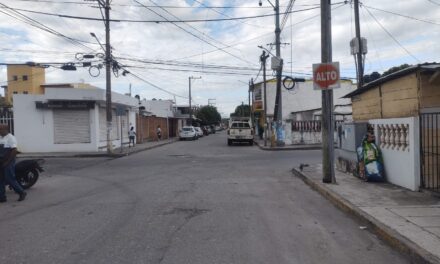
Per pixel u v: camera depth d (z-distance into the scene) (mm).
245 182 14977
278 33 34625
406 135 11695
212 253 6691
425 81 11281
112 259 6430
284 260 6355
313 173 16031
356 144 14555
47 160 25750
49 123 32000
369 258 6469
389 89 13125
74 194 12758
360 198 10531
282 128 35719
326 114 13352
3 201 11734
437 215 8547
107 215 9586
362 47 23094
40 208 10680
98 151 32062
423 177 11234
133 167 20641
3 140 11688
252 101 65188
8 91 75625
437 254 6086
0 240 7672
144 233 7941
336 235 7789
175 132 76438
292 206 10570
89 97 31859
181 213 9727
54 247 7121
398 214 8680
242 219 9094
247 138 41750
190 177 16406
